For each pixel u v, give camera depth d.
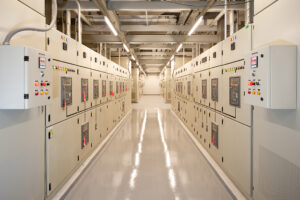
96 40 6.82
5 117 1.83
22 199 2.08
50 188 2.62
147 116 10.28
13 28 1.94
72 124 3.34
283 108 1.86
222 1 4.14
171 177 3.49
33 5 2.25
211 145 4.27
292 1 1.81
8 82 1.79
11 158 1.91
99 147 4.89
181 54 11.03
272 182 2.12
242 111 2.78
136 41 6.86
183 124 7.89
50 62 2.23
